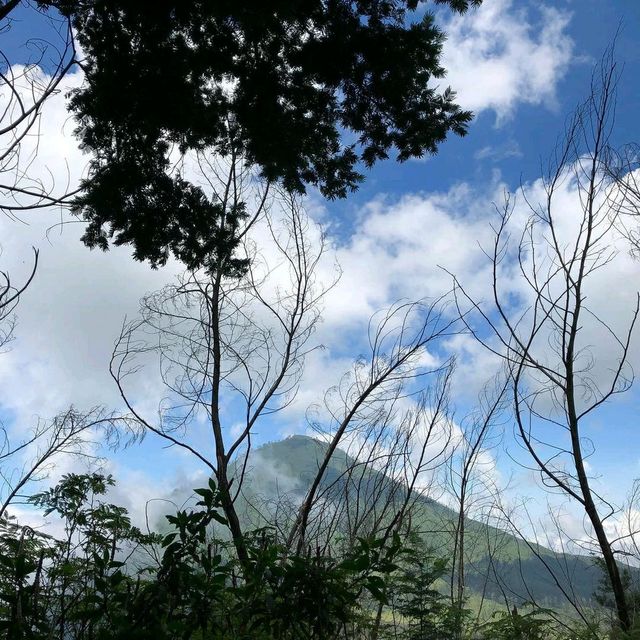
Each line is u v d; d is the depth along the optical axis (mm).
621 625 3859
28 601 1953
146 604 1951
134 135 5520
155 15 4980
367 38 5434
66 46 3453
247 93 5777
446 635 4305
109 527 3117
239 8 4473
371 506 5551
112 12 4988
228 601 2379
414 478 6043
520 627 4000
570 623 3980
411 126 6094
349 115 6094
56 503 3256
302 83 5828
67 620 2084
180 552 2082
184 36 5379
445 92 6051
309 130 6082
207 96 6012
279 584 2158
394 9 5543
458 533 6027
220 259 6363
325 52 5453
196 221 6172
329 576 2074
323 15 5430
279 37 5402
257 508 5449
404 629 4426
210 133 5969
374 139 6277
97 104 5250
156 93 5242
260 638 2152
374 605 4363
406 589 4504
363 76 5762
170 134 5922
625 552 4070
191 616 1966
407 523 5578
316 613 2020
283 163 6273
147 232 5957
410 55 5562
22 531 2178
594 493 4250
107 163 5652
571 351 4348
